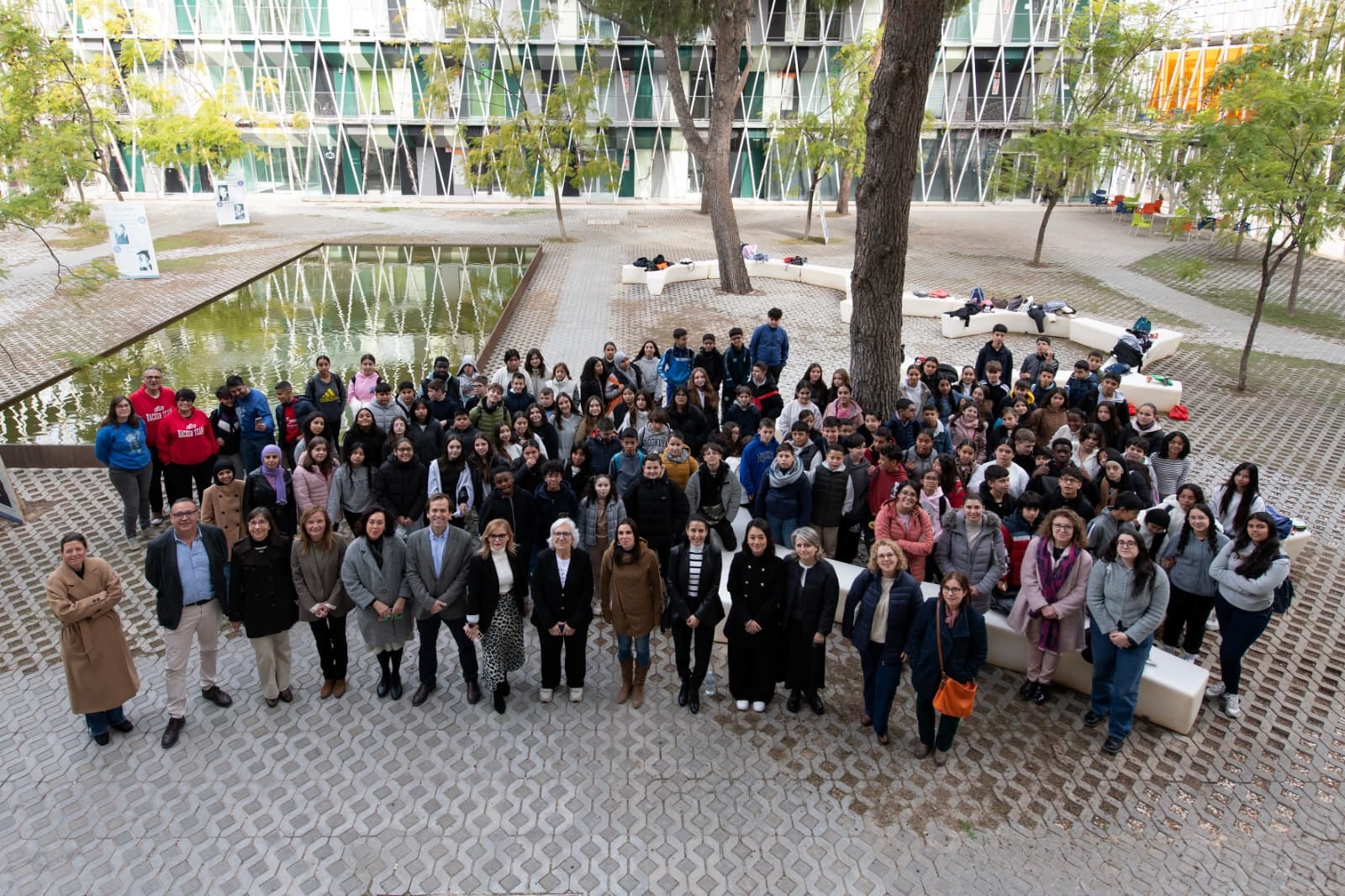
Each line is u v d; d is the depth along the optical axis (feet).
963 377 36.68
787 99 140.67
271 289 81.10
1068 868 18.45
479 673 24.16
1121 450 32.48
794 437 29.66
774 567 21.85
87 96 107.86
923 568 25.08
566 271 86.74
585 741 22.09
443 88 105.19
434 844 18.85
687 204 143.33
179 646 21.65
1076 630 22.35
